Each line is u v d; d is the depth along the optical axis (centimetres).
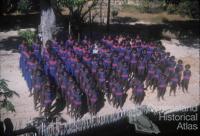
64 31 3056
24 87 2184
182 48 3180
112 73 2125
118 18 4203
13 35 3312
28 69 2122
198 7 4616
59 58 2211
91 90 1883
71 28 3119
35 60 2103
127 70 2147
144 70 2283
